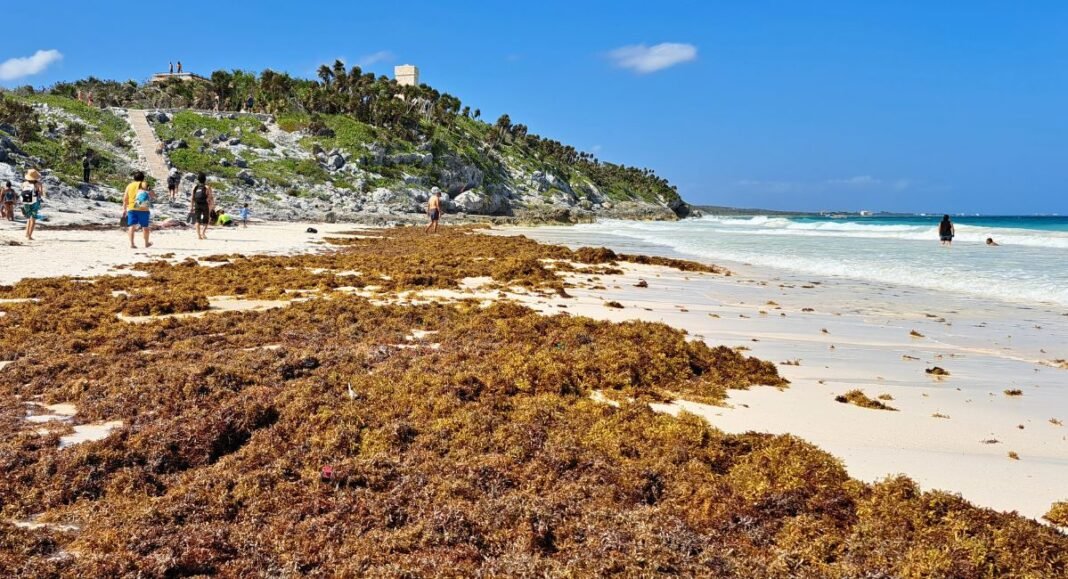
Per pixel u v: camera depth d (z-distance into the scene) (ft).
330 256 74.90
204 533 14.60
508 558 13.88
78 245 72.38
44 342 30.12
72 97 269.23
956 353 36.35
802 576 13.73
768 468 18.43
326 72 342.85
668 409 25.36
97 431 20.20
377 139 269.85
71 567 13.33
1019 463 20.52
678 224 258.16
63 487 16.63
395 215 204.54
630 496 16.93
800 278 68.44
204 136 231.09
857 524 15.62
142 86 324.80
